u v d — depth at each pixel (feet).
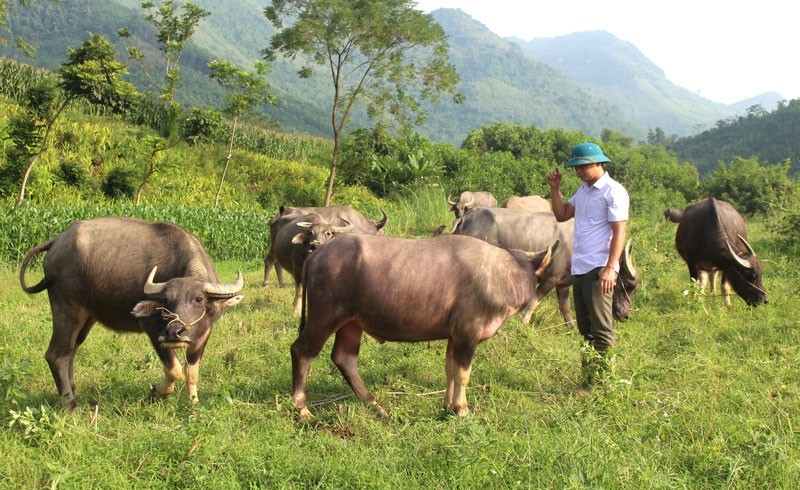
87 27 636.48
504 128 135.64
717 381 18.79
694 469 13.52
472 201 55.16
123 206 55.93
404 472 13.39
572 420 15.79
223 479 12.91
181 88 426.92
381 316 16.87
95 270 17.78
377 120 98.32
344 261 16.76
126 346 23.39
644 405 16.93
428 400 18.30
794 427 15.43
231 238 53.78
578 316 19.83
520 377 20.16
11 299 30.96
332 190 89.51
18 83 98.73
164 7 111.86
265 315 29.04
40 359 21.17
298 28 74.02
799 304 26.84
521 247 26.94
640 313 27.20
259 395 18.60
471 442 13.32
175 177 84.79
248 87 82.43
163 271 18.28
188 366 17.89
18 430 15.34
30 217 45.73
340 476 13.25
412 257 16.88
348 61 82.17
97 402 18.01
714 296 29.07
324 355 22.02
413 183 89.15
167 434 14.70
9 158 65.00
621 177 134.72
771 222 48.93
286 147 118.01
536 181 97.81
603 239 18.85
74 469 13.14
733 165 117.08
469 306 16.96
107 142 87.51
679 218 34.40
